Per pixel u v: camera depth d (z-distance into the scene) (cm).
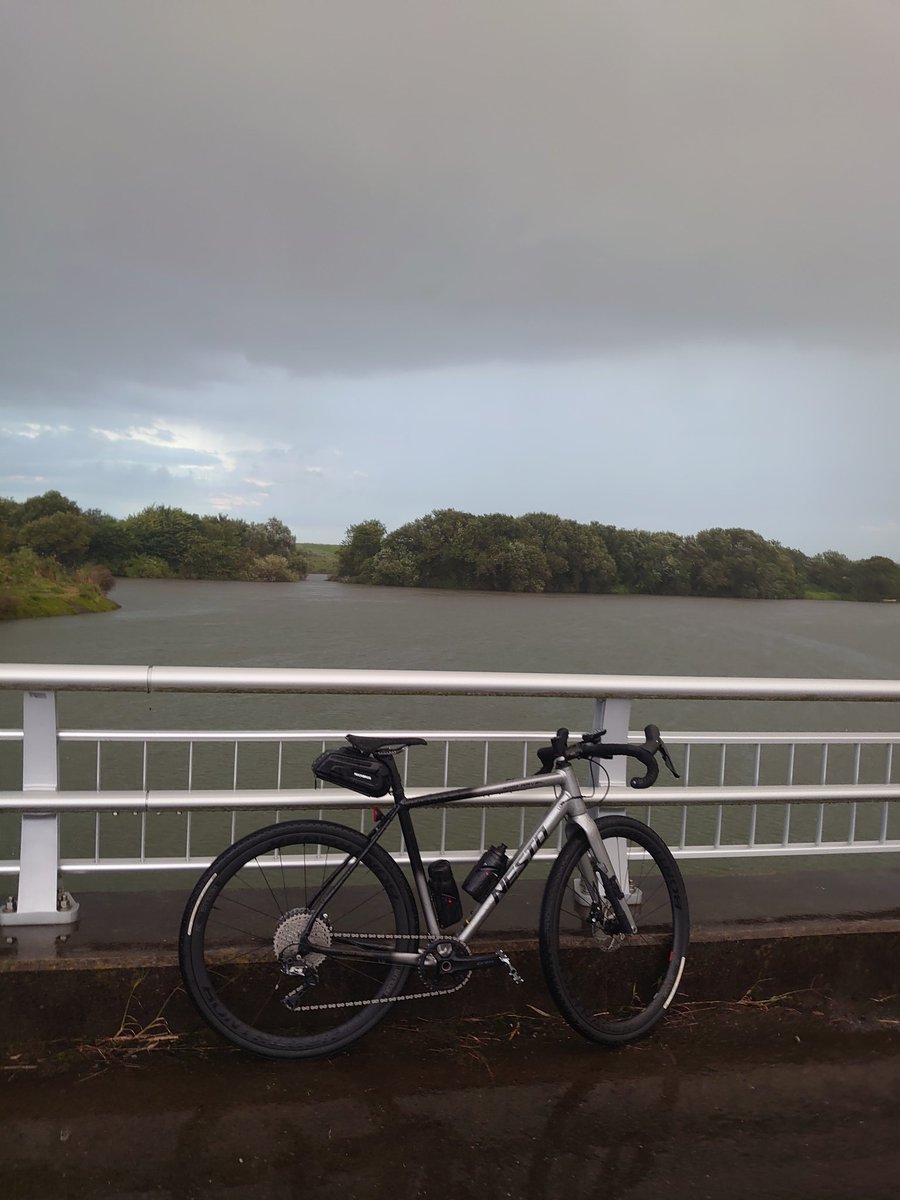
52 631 5278
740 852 351
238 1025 268
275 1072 266
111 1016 277
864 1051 298
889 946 332
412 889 295
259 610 7281
